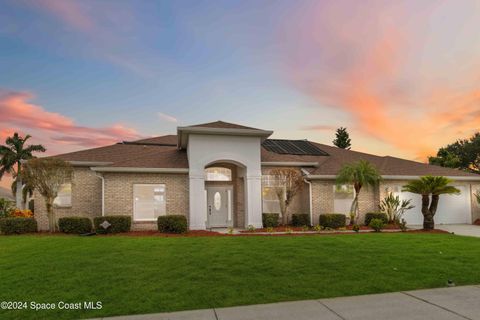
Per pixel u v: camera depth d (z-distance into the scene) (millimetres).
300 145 24453
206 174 19344
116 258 8648
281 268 7719
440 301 5668
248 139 18141
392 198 18719
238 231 16203
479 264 8188
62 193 17859
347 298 5867
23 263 8172
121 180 16688
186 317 5020
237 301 5703
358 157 22484
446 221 20422
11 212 17922
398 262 8352
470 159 48438
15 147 49875
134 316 5086
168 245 10578
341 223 17297
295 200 19703
